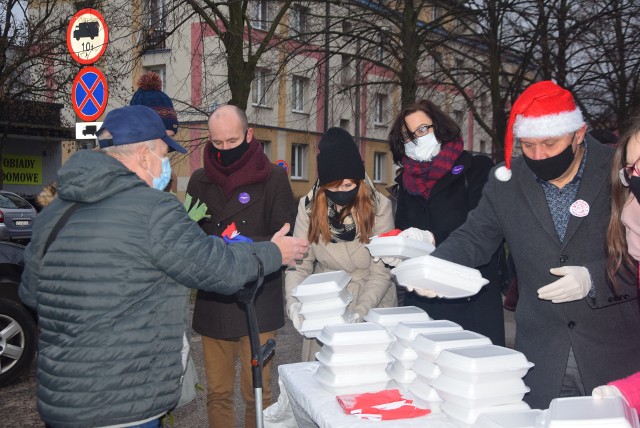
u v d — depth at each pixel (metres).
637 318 2.22
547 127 2.10
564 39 13.29
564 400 1.71
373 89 18.88
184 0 11.10
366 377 2.29
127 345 1.96
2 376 5.09
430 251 2.71
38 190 22.30
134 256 1.97
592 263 2.14
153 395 2.00
